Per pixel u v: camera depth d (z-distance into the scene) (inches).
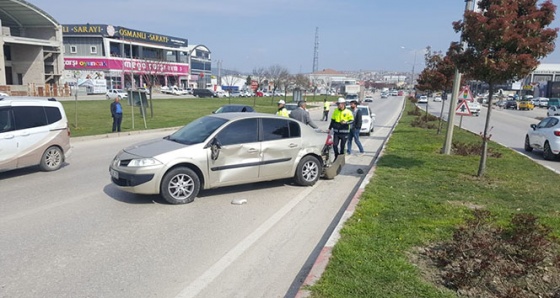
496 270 156.7
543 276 158.7
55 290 153.5
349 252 176.1
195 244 201.3
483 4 317.7
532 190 301.1
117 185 271.0
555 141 489.4
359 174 389.7
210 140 283.0
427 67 924.6
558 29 289.0
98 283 159.6
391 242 189.6
